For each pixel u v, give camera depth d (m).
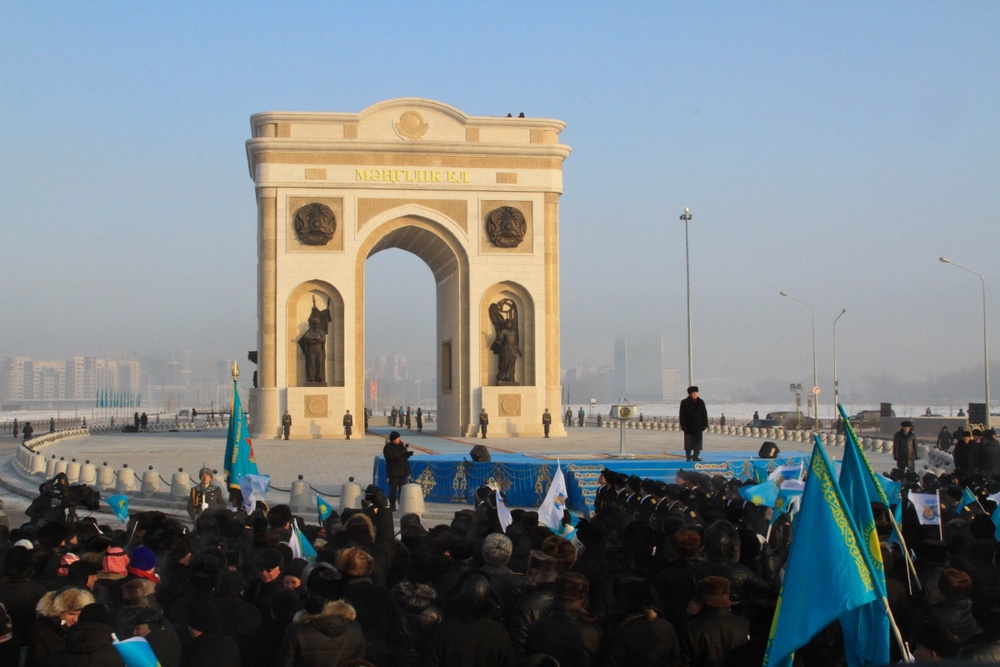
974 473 30.75
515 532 16.69
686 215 87.31
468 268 74.12
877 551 10.97
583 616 10.84
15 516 37.75
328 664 10.07
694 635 10.51
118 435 90.56
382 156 73.69
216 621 10.71
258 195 73.31
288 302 72.50
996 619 10.37
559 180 75.44
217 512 18.98
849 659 10.39
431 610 11.68
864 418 107.19
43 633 10.68
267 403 71.81
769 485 17.75
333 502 37.88
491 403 73.31
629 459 39.69
